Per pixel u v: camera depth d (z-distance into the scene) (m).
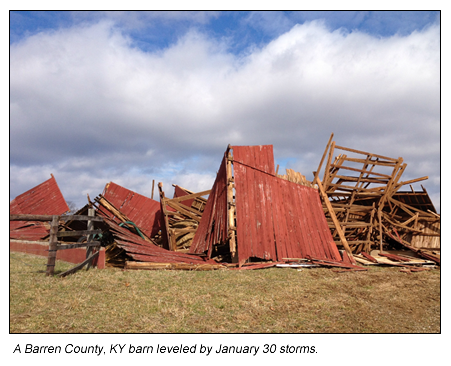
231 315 6.90
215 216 15.20
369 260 15.70
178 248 17.81
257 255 13.25
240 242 13.08
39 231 19.56
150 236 19.56
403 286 10.26
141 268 11.30
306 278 10.89
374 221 19.33
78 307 6.75
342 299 8.47
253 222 13.82
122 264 12.29
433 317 7.36
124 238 12.47
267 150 15.81
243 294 8.45
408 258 15.97
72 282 8.64
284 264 13.08
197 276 10.53
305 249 14.55
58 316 6.23
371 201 20.23
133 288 8.50
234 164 14.54
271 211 14.56
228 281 9.96
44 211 22.17
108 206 18.47
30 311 6.38
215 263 12.94
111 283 8.89
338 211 18.55
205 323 6.39
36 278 8.77
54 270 10.07
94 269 10.78
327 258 14.78
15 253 14.73
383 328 6.55
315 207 16.17
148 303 7.26
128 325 6.05
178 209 18.02
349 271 12.59
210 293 8.41
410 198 20.59
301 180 17.03
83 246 10.77
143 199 20.48
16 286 7.84
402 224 19.69
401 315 7.45
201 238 15.87
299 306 7.77
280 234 14.28
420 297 8.98
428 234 19.53
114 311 6.67
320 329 6.41
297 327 6.46
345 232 18.66
